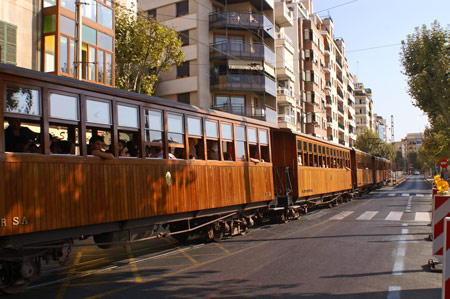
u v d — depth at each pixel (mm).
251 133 13789
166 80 33844
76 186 7090
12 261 6250
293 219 17734
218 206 11398
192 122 10594
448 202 8039
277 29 42531
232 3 36375
